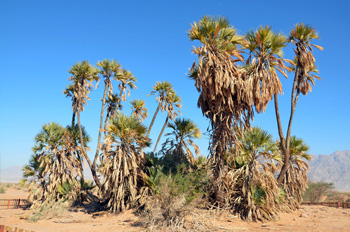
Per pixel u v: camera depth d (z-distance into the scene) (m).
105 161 14.37
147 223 11.22
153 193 13.05
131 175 14.59
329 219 13.02
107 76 19.69
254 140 13.34
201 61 12.54
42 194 18.61
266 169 13.16
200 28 13.12
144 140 14.75
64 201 17.97
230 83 13.00
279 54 13.24
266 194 12.54
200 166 16.59
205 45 12.86
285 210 14.88
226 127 13.72
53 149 18.70
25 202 21.92
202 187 14.18
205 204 13.39
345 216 14.12
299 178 16.20
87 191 19.33
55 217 14.40
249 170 13.24
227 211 12.70
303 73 14.41
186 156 17.22
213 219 11.89
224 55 13.20
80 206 17.80
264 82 13.00
